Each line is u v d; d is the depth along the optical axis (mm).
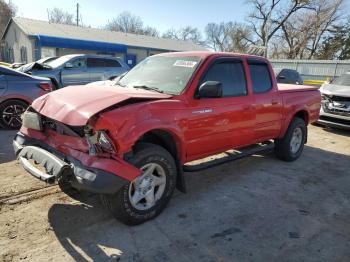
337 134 9172
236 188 4836
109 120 3141
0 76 7504
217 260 3098
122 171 3182
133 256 3098
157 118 3543
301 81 18953
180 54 4684
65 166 3156
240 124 4766
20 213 3752
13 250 3094
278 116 5586
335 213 4195
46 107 3656
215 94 3836
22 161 3635
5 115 7648
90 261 3000
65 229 3480
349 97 8719
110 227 3559
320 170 5871
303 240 3512
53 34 25641
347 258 3234
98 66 12883
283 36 44594
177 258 3100
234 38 50594
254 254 3221
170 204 4195
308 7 41969
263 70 5352
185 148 3980
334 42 44000
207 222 3783
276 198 4559
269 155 6617
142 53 30266
